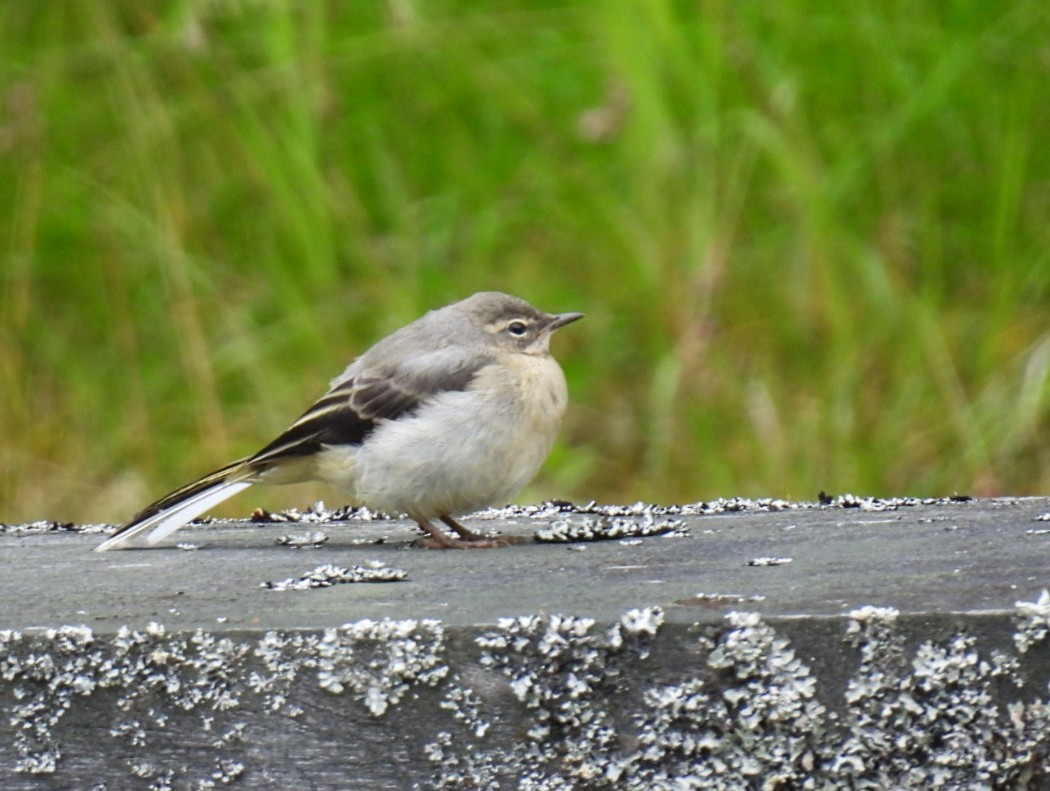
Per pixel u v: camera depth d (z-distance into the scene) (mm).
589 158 13562
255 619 4648
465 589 5164
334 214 13164
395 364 8141
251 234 13539
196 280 12969
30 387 12961
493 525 7840
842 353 11922
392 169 13844
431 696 4395
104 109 13867
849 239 12555
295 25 13430
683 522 6750
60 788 4512
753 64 13281
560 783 4359
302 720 4434
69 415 12797
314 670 4426
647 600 4707
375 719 4414
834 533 6078
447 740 4395
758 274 12695
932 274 12625
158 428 12734
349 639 4414
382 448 7926
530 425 8086
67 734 4500
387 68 14125
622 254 12961
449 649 4391
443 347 8281
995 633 4227
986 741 4227
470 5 14383
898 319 12164
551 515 8227
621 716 4340
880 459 11500
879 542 5750
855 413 11766
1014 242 12633
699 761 4316
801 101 13227
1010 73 13211
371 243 13430
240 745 4457
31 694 4504
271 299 13109
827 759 4281
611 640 4336
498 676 4375
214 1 13039
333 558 6262
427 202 13742
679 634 4316
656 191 12516
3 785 4508
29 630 4512
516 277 13320
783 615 4309
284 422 12297
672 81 12844
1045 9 13227
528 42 14125
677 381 11766
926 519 6344
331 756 4430
